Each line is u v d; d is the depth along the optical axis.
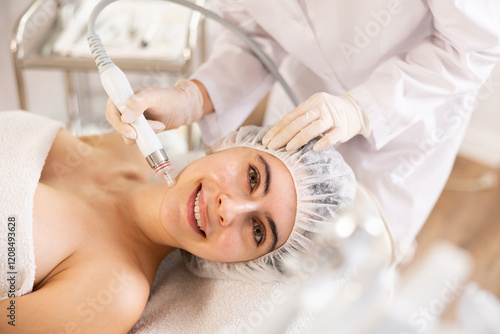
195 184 0.96
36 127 1.06
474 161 2.43
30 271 0.81
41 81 1.99
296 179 0.94
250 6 1.03
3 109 1.98
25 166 0.93
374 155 1.17
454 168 2.38
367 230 0.98
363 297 0.87
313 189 0.94
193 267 1.07
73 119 2.00
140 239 1.03
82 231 0.93
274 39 1.16
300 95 1.22
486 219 2.08
